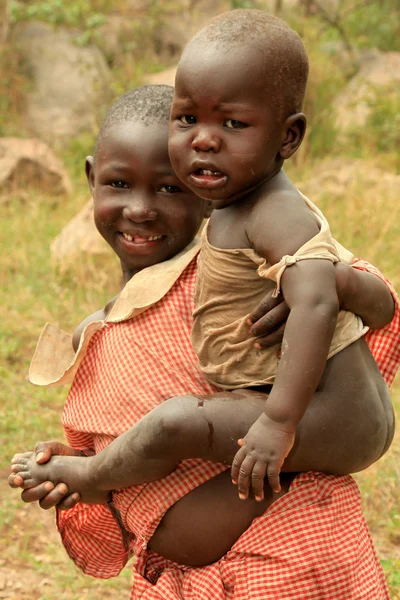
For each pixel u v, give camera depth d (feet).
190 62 9.03
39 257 34.78
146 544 9.90
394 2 75.46
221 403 8.99
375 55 66.59
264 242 9.00
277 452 8.37
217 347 9.63
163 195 10.55
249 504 9.50
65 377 10.78
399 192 41.06
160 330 10.27
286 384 8.41
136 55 64.80
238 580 9.32
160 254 10.75
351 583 9.33
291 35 9.20
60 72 59.26
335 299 8.63
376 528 18.22
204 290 9.71
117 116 10.64
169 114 10.55
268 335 9.20
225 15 9.29
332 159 49.52
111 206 10.66
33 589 16.65
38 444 10.62
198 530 9.62
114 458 9.48
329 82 55.52
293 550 9.22
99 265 33.17
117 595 16.61
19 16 59.62
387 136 54.19
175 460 9.16
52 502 10.13
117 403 10.23
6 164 44.88
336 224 36.73
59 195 45.83
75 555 11.98
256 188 9.39
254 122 8.95
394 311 10.05
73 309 29.84
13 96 57.88
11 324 28.94
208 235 9.71
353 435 9.19
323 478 9.52
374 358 10.29
